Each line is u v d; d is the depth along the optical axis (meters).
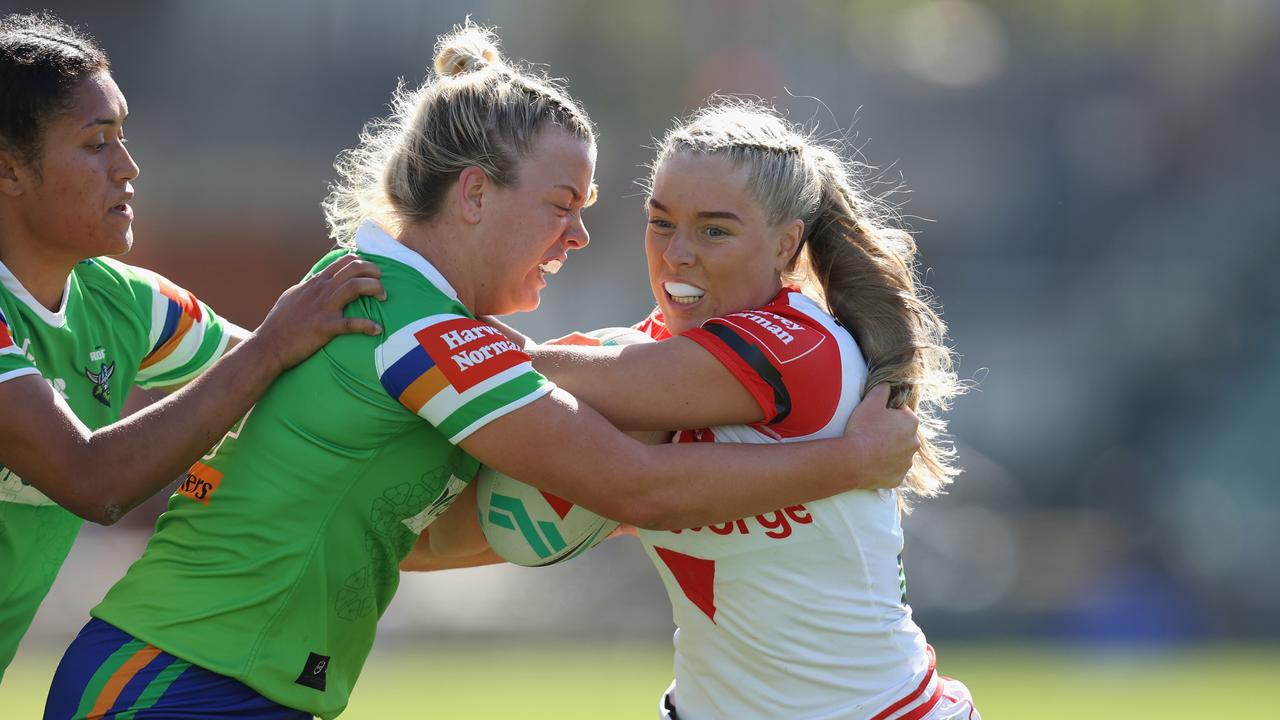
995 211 99.88
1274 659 52.34
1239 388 89.94
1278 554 75.69
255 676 11.23
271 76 90.25
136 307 13.84
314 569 11.38
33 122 12.02
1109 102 104.81
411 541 12.16
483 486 12.61
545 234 11.92
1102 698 37.94
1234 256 95.75
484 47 12.55
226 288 86.88
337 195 12.91
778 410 11.72
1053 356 93.56
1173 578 70.94
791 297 12.20
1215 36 108.06
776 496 11.46
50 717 11.26
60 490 11.27
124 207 12.70
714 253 12.06
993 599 65.50
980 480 81.56
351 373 11.32
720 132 12.20
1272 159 102.56
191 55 90.00
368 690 38.47
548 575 62.38
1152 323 93.81
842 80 102.12
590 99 101.88
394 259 11.70
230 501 11.44
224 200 86.75
